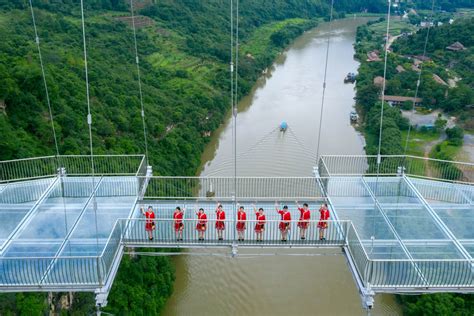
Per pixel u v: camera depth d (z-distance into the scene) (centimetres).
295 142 5434
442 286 1566
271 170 4684
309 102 6900
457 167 3638
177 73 6669
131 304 2723
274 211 2073
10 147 2892
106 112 4181
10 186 2075
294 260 3559
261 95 7175
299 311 3077
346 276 3394
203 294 3228
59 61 4688
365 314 3055
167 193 3212
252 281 3338
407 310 2964
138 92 5103
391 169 3375
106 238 1784
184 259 3562
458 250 1727
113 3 8162
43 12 6512
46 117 3547
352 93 7344
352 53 9494
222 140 5481
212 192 3450
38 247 1730
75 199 2084
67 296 2530
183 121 5134
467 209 2038
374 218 1920
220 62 7650
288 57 9262
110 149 3688
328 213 1888
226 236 1898
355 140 5594
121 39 6844
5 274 1574
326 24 11925
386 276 1560
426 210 2022
